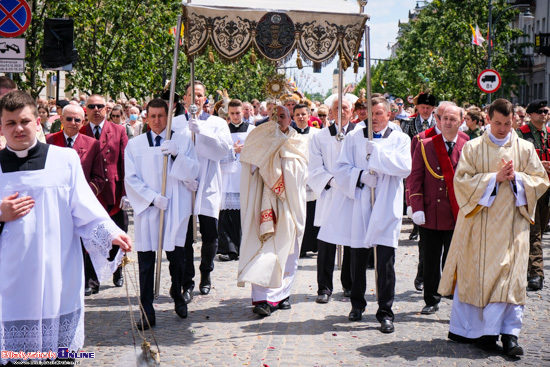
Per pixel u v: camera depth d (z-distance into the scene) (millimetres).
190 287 8297
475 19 43062
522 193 6473
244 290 8961
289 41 7574
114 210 8812
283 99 7836
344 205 7633
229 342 6684
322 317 7656
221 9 7473
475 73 43750
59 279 4582
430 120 11953
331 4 7930
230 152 9695
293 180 7703
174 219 7324
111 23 23359
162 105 7469
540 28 52031
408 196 7957
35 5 17656
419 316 7762
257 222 7734
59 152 4652
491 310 6422
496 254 6449
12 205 4418
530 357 6297
